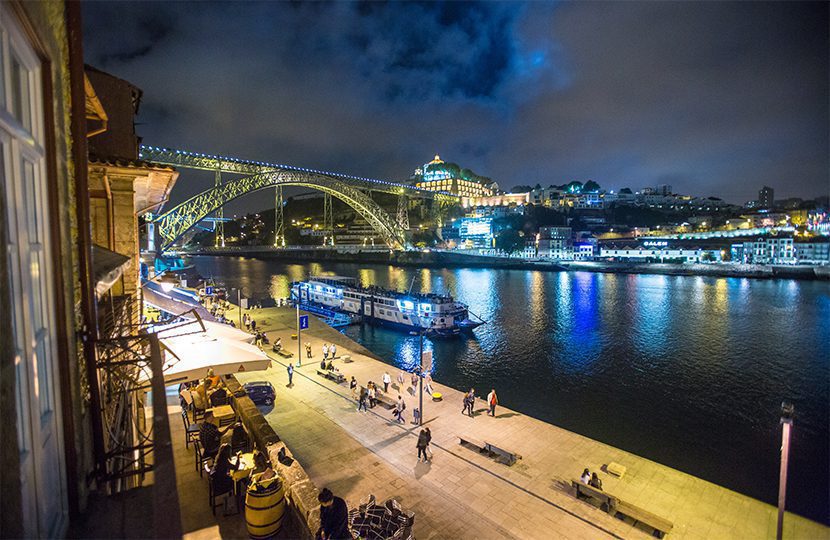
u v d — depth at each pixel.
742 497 17.78
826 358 54.53
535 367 51.25
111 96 13.59
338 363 35.78
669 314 82.50
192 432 11.48
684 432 34.69
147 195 14.70
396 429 23.16
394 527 12.28
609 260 188.75
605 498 16.45
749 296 105.81
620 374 48.81
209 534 7.68
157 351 4.68
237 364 11.93
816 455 30.84
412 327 66.50
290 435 22.16
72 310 3.95
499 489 17.75
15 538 2.13
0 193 2.17
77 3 4.26
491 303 95.62
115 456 4.76
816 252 167.50
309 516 7.64
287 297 101.50
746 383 46.03
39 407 3.22
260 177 136.75
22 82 3.02
